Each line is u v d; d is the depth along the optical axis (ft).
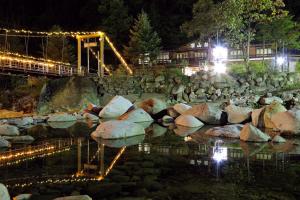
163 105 57.41
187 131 42.19
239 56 98.53
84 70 101.55
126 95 77.36
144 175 21.35
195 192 17.88
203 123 48.73
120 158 26.71
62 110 71.36
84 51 132.36
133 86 79.56
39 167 24.09
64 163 25.31
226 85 73.77
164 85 77.61
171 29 133.08
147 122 51.83
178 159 25.99
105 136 36.76
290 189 18.28
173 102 73.67
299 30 93.50
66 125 50.19
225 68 85.46
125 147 31.53
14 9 148.25
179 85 75.51
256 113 43.68
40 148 31.71
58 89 75.36
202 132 41.06
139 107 58.80
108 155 27.94
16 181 20.52
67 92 73.82
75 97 73.20
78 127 47.62
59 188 19.01
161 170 22.57
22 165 24.82
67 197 15.84
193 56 113.09
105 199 17.06
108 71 95.04
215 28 84.79
